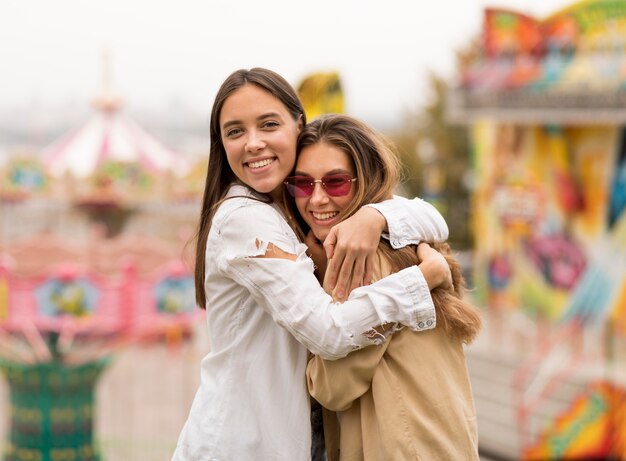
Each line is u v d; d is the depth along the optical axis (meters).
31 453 8.11
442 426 2.22
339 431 2.47
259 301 2.32
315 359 2.31
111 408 11.36
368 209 2.32
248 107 2.36
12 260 11.54
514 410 10.89
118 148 16.77
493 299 13.58
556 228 12.22
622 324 10.99
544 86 11.61
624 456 10.09
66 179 14.63
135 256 11.37
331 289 2.29
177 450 2.44
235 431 2.34
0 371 8.20
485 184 13.73
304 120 2.49
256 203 2.37
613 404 10.27
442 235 2.45
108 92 17.36
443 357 2.30
